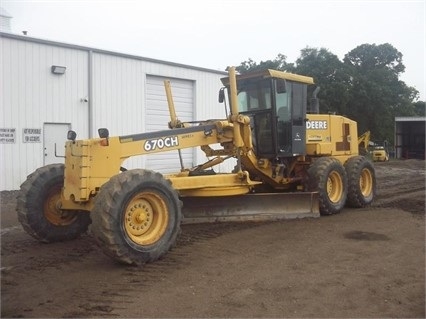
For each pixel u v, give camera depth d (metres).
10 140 13.48
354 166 10.39
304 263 5.97
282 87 8.70
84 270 5.76
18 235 7.86
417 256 6.28
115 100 16.11
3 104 13.31
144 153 6.85
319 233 7.63
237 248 6.71
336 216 9.20
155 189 6.10
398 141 42.28
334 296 4.85
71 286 5.18
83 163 6.17
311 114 10.26
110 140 6.45
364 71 43.22
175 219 6.31
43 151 14.20
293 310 4.50
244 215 8.30
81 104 15.12
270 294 4.90
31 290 5.07
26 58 13.74
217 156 8.81
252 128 9.24
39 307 4.60
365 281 5.29
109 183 5.82
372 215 9.29
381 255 6.34
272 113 8.95
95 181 6.27
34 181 7.05
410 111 42.81
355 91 38.25
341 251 6.54
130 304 4.65
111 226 5.61
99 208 5.66
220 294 4.90
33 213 6.97
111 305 4.63
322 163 9.38
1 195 12.77
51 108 14.36
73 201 6.44
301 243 6.99
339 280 5.32
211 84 19.77
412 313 4.43
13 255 6.50
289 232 7.69
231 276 5.46
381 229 7.92
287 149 9.29
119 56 16.16
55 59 14.41
